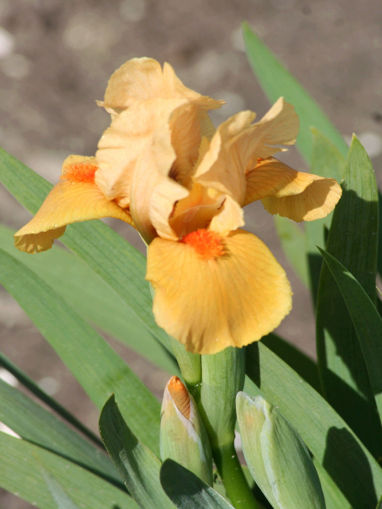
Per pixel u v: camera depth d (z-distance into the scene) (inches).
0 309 52.5
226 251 25.5
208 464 26.3
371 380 27.5
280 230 33.1
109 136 25.7
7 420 28.2
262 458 25.8
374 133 58.3
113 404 25.4
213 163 25.4
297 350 30.1
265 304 25.2
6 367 29.1
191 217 26.0
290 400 27.4
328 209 26.3
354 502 27.6
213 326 24.9
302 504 25.9
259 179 26.4
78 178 26.6
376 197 27.7
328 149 29.3
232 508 25.7
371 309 26.7
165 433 26.0
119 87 26.0
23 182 28.4
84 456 28.6
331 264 26.5
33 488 27.2
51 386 47.5
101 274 28.2
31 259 30.3
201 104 25.7
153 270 25.1
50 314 28.7
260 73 31.4
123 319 30.3
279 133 26.0
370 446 29.0
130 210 25.9
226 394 26.4
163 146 25.3
